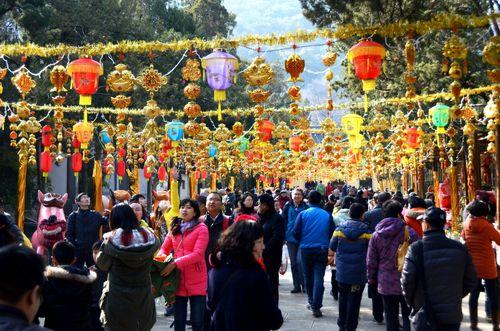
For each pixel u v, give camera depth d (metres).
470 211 8.59
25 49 9.14
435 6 16.67
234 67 8.66
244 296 4.43
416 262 6.09
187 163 21.17
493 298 8.55
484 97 17.20
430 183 31.64
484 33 16.53
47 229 11.00
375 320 9.59
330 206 12.45
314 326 9.33
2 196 24.44
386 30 8.02
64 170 33.97
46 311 5.50
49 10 24.08
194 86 9.59
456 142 20.45
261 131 12.57
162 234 11.47
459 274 6.02
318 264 10.05
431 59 17.27
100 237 10.34
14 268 2.66
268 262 9.23
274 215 9.38
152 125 10.46
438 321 5.96
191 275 7.20
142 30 28.78
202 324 7.23
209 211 8.66
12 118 11.64
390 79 19.50
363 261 8.20
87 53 9.12
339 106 15.39
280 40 8.47
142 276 5.88
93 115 25.80
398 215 7.76
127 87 9.36
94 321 7.43
